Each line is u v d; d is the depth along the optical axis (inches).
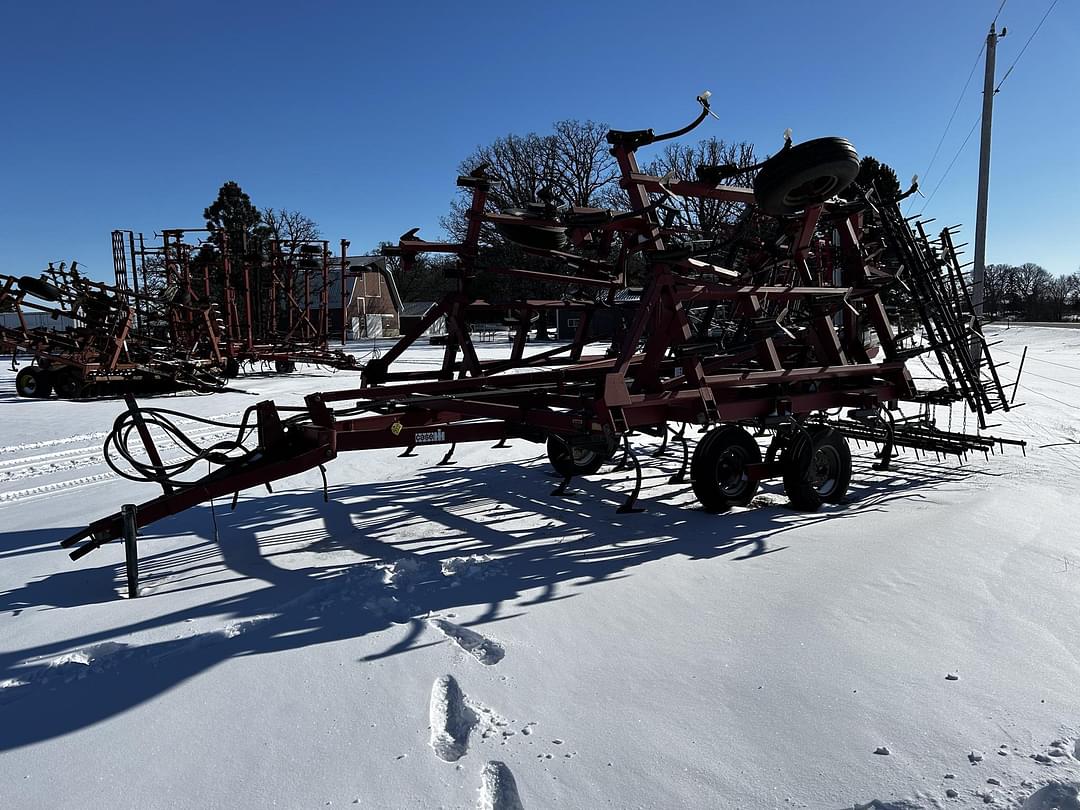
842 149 193.6
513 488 274.2
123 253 815.1
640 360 276.5
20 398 671.8
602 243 304.0
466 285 303.3
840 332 273.0
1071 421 399.9
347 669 129.0
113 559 196.1
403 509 245.1
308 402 204.5
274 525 226.8
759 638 137.8
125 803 93.8
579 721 110.6
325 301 1004.6
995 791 90.4
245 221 2532.0
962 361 269.9
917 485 260.5
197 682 125.2
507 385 271.7
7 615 156.7
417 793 94.3
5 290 660.7
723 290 217.6
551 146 1999.3
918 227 267.6
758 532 208.4
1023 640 132.5
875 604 151.3
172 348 797.2
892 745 101.5
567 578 174.4
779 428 237.5
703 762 99.2
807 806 89.6
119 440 179.6
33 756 104.7
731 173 218.7
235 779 98.1
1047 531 196.2
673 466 307.6
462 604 159.5
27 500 275.1
